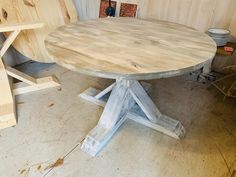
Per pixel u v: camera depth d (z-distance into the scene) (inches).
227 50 76.0
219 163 55.3
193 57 46.2
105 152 57.9
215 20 87.6
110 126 61.6
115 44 52.5
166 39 56.3
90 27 64.6
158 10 96.7
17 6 85.3
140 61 44.2
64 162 55.0
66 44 51.9
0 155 56.4
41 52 92.0
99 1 108.8
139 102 64.6
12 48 96.7
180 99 79.8
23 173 52.1
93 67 41.7
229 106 76.1
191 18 91.7
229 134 64.3
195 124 68.0
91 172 52.7
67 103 76.6
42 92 82.4
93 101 77.0
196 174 52.5
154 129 65.6
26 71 97.3
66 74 95.5
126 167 54.0
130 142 61.2
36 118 69.2
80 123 67.7
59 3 97.9
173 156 57.1
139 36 58.1
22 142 60.4
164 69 41.1
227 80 90.4
